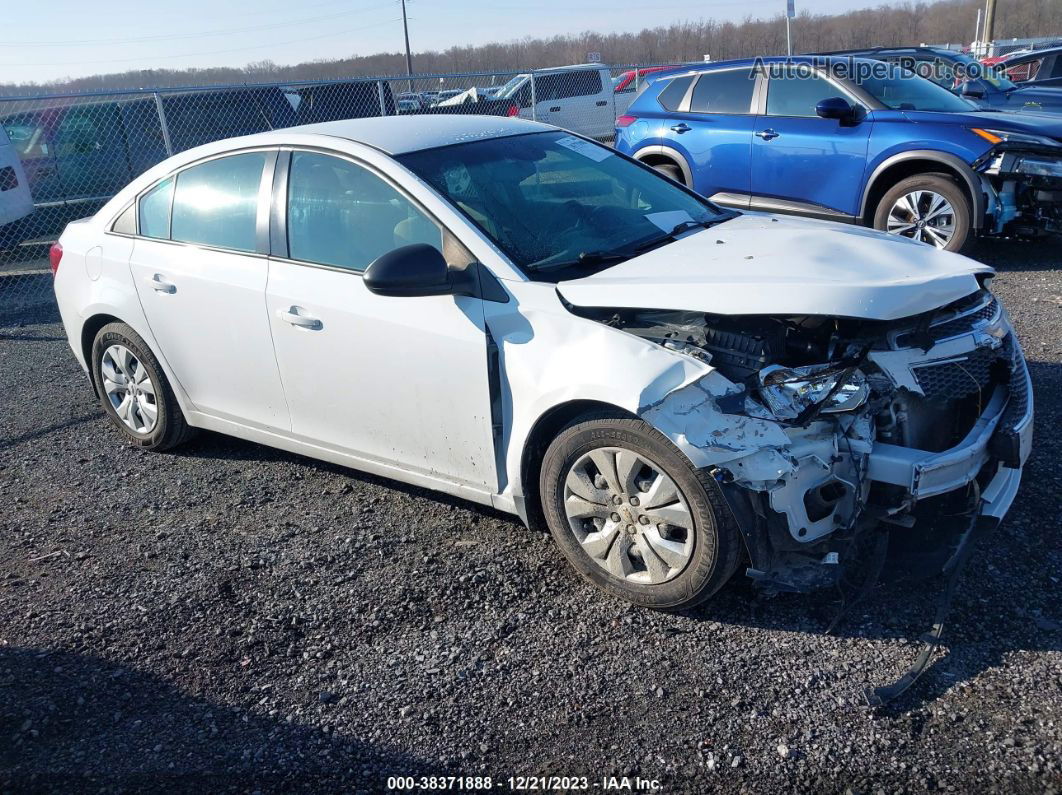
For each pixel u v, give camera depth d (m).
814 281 3.10
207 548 3.98
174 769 2.69
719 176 8.76
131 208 4.78
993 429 3.32
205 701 2.98
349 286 3.82
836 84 8.10
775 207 8.46
